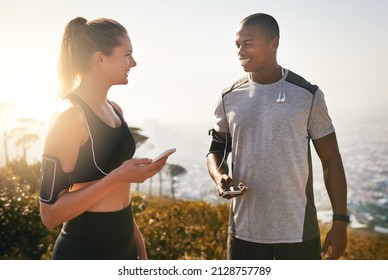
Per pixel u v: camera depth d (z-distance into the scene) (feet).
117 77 6.11
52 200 5.65
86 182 6.00
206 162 7.72
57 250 6.18
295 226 6.93
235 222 7.33
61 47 6.14
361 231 24.86
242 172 7.11
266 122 6.88
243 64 7.02
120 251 6.34
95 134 5.88
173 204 19.60
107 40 5.97
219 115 7.57
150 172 5.64
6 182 19.42
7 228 18.31
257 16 7.00
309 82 7.07
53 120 5.76
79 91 6.07
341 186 6.97
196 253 16.98
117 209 6.28
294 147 6.86
